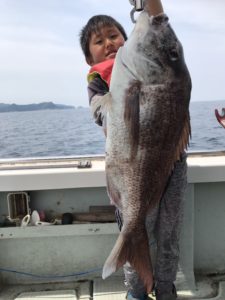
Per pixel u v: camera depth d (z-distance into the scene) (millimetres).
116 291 1114
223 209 1185
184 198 996
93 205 1183
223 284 1139
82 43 1029
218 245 1196
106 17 985
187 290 1110
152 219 989
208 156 1219
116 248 812
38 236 1114
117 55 787
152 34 751
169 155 795
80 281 1173
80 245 1169
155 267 1039
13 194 1126
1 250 1165
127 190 801
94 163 1180
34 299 1088
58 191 1180
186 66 784
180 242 1131
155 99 759
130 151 777
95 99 857
